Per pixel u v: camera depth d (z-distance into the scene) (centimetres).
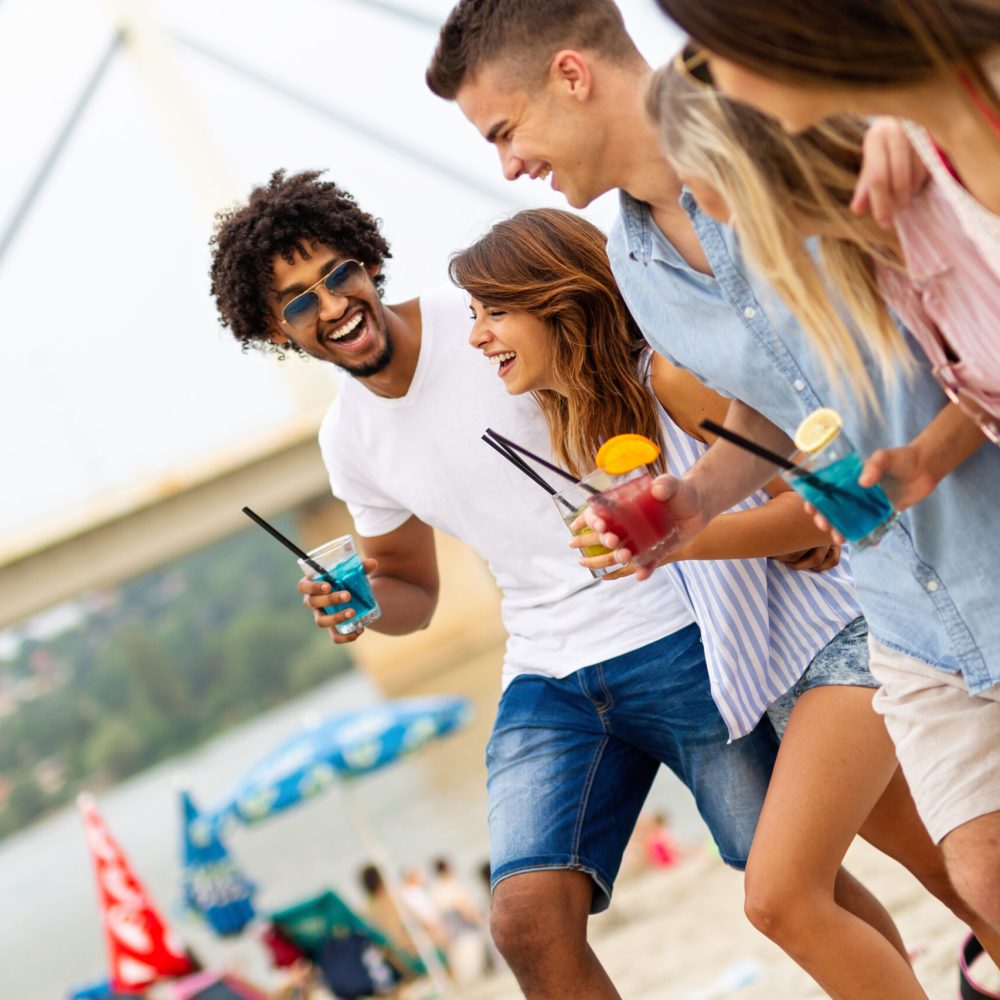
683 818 1250
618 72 226
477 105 234
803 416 224
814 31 161
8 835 10381
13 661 10681
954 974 404
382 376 305
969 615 216
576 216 281
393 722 1088
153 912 838
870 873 588
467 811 2042
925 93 167
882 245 197
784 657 271
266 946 905
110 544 2498
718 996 508
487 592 3538
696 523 234
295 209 304
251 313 320
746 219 195
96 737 10425
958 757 219
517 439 298
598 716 295
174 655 10481
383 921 941
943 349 203
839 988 245
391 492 320
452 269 283
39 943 3666
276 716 10269
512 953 272
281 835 3269
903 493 201
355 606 302
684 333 233
